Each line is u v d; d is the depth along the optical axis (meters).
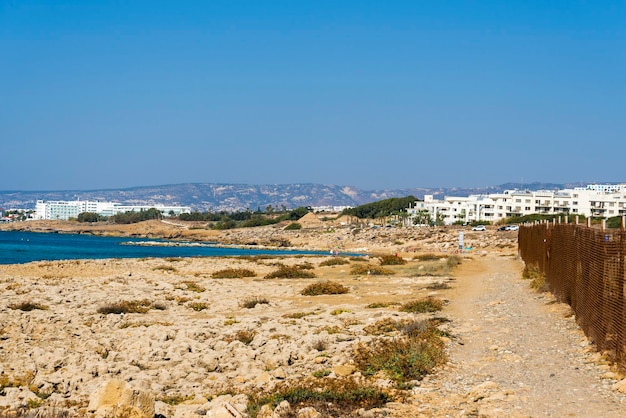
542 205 162.50
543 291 27.58
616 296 13.84
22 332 20.66
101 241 166.00
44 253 97.44
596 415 10.69
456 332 19.14
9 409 12.10
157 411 11.96
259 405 12.12
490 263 56.78
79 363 16.91
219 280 43.16
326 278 44.22
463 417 10.88
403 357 14.99
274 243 153.88
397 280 40.38
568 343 16.73
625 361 13.08
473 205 182.75
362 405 11.97
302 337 19.27
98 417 10.87
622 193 159.88
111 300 29.59
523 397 11.89
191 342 19.14
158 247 138.12
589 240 17.12
